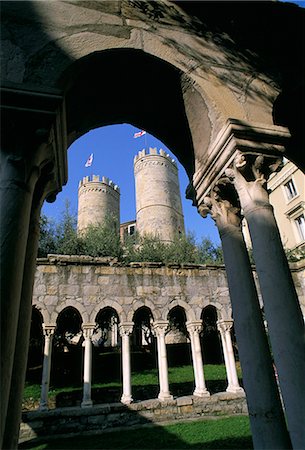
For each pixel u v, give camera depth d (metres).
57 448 7.19
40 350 14.88
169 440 7.11
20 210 2.21
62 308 10.57
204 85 3.29
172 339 19.25
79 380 13.44
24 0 2.90
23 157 2.33
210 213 3.77
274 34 3.89
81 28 2.98
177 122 3.97
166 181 37.84
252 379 2.82
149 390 11.83
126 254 19.39
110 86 3.52
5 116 2.35
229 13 3.72
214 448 6.05
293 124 4.34
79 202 40.34
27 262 2.76
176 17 3.49
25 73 2.60
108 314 15.77
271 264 2.70
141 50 3.13
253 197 2.99
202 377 10.90
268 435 2.55
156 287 11.81
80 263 11.32
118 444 7.10
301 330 2.46
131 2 3.31
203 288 12.38
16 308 2.02
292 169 25.03
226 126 3.10
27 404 10.46
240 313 3.15
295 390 2.28
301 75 3.85
